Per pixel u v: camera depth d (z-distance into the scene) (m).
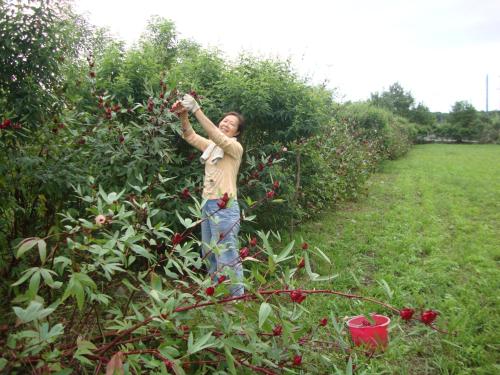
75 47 3.48
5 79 2.76
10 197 2.83
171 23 5.76
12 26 2.67
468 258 4.48
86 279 1.54
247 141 4.81
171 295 1.90
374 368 2.30
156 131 3.61
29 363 1.58
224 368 1.95
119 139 3.42
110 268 1.76
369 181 10.54
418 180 10.83
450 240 5.31
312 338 2.33
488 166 14.05
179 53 5.47
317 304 3.17
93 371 1.79
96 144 3.39
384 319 2.62
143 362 1.74
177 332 1.79
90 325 2.21
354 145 9.32
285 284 1.96
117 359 1.48
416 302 3.33
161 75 3.99
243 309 1.82
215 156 3.16
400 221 6.28
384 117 15.59
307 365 2.21
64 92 3.29
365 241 5.21
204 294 1.87
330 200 7.10
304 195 5.84
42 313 1.41
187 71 4.53
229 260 2.98
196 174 3.81
